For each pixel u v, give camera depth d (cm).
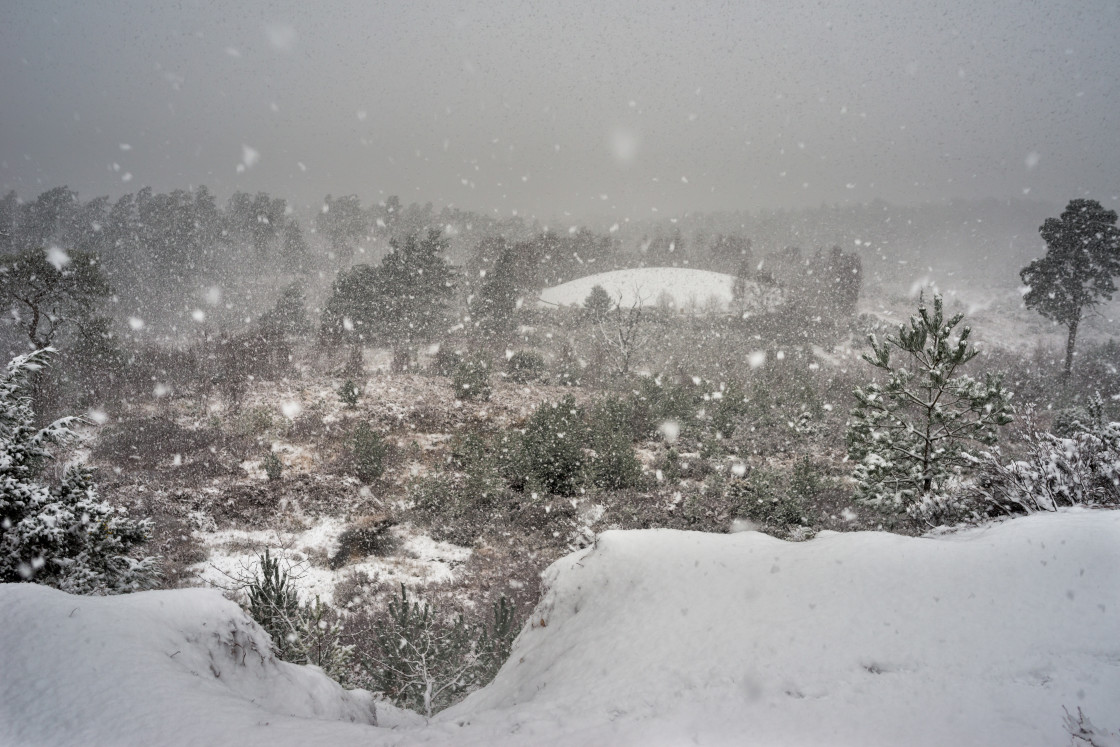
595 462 1812
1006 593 471
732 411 2456
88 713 377
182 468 1758
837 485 1709
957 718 341
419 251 4400
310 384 2909
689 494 1705
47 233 8169
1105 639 400
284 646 722
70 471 825
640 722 392
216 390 2622
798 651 456
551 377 3525
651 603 609
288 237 8712
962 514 897
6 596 458
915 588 504
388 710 677
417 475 1800
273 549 1360
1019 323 7056
